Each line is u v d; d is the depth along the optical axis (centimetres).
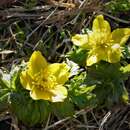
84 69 30
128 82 30
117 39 29
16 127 27
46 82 27
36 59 27
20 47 31
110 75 29
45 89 27
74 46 30
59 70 27
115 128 29
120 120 29
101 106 29
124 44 30
